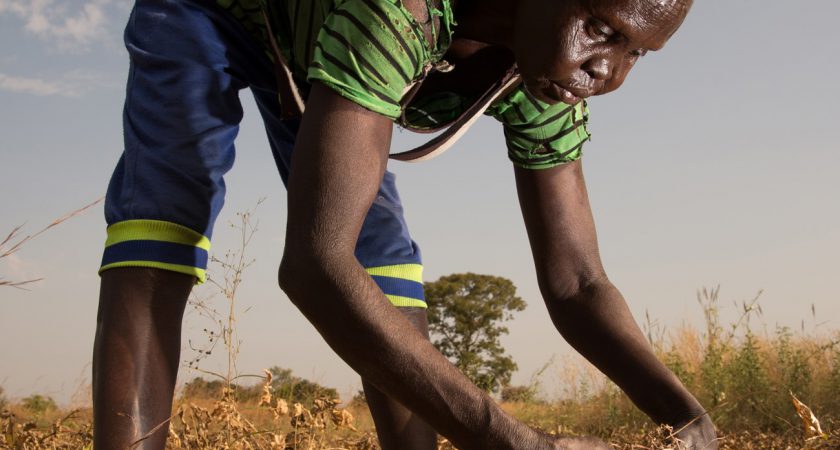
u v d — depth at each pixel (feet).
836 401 20.83
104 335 6.07
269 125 8.21
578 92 5.97
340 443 10.29
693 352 25.26
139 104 6.57
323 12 6.28
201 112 6.56
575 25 5.67
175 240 6.29
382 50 5.52
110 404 5.86
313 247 5.18
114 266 6.21
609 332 7.48
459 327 86.33
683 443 6.56
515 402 27.78
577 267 7.77
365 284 5.17
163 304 6.22
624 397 24.41
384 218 8.03
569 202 7.80
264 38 6.99
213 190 6.57
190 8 6.75
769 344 25.05
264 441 8.91
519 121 7.43
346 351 5.20
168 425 6.18
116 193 6.55
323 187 5.27
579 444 5.36
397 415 7.80
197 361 8.25
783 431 19.69
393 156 7.06
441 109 7.33
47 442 8.63
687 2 5.72
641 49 5.86
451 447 10.43
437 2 5.93
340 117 5.42
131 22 6.90
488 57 6.89
